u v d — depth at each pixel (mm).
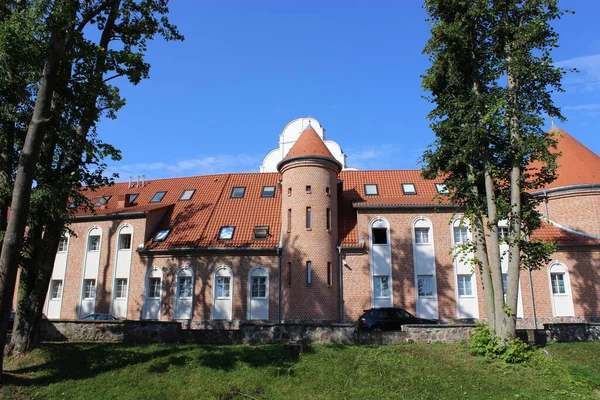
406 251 27438
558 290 26703
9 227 12922
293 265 26266
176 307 27391
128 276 28859
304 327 16844
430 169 18766
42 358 14547
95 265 29859
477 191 18359
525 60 16719
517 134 16812
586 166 28094
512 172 17047
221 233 28859
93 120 16125
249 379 13422
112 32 17109
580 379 13625
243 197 31938
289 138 40156
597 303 25953
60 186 15625
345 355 14977
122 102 17359
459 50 17656
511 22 17438
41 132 13586
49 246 15852
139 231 29516
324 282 25922
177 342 16875
